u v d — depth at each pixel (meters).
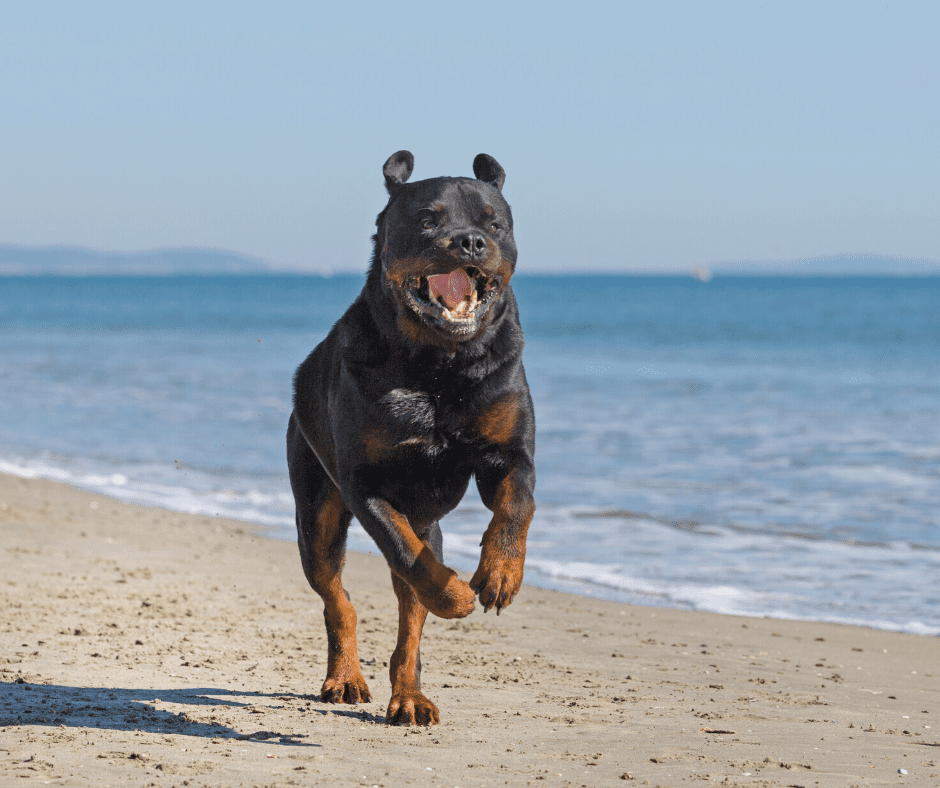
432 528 5.59
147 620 7.91
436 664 7.16
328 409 5.64
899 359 35.59
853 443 18.80
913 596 9.95
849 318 62.19
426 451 5.07
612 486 15.47
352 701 5.92
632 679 6.89
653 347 42.88
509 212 5.34
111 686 5.99
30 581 9.20
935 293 121.00
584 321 62.62
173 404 25.06
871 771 4.70
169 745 4.76
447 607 4.71
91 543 11.45
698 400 25.19
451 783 4.33
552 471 16.70
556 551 11.92
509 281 5.12
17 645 6.88
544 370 33.19
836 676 7.19
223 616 8.27
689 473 16.41
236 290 157.75
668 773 4.55
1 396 26.47
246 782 4.23
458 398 4.99
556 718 5.63
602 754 4.86
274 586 9.71
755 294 122.12
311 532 6.00
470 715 5.66
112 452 19.05
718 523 13.17
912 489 14.91
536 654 7.63
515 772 4.51
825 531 12.69
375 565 11.45
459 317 4.75
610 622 8.95
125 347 43.31
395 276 4.95
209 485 16.23
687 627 8.83
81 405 24.91
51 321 66.31
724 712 5.93
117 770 4.33
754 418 22.09
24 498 14.08
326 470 5.82
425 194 5.08
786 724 5.67
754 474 16.23
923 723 5.84
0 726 4.96
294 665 6.83
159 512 13.92
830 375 30.50
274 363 35.47
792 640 8.41
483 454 5.13
